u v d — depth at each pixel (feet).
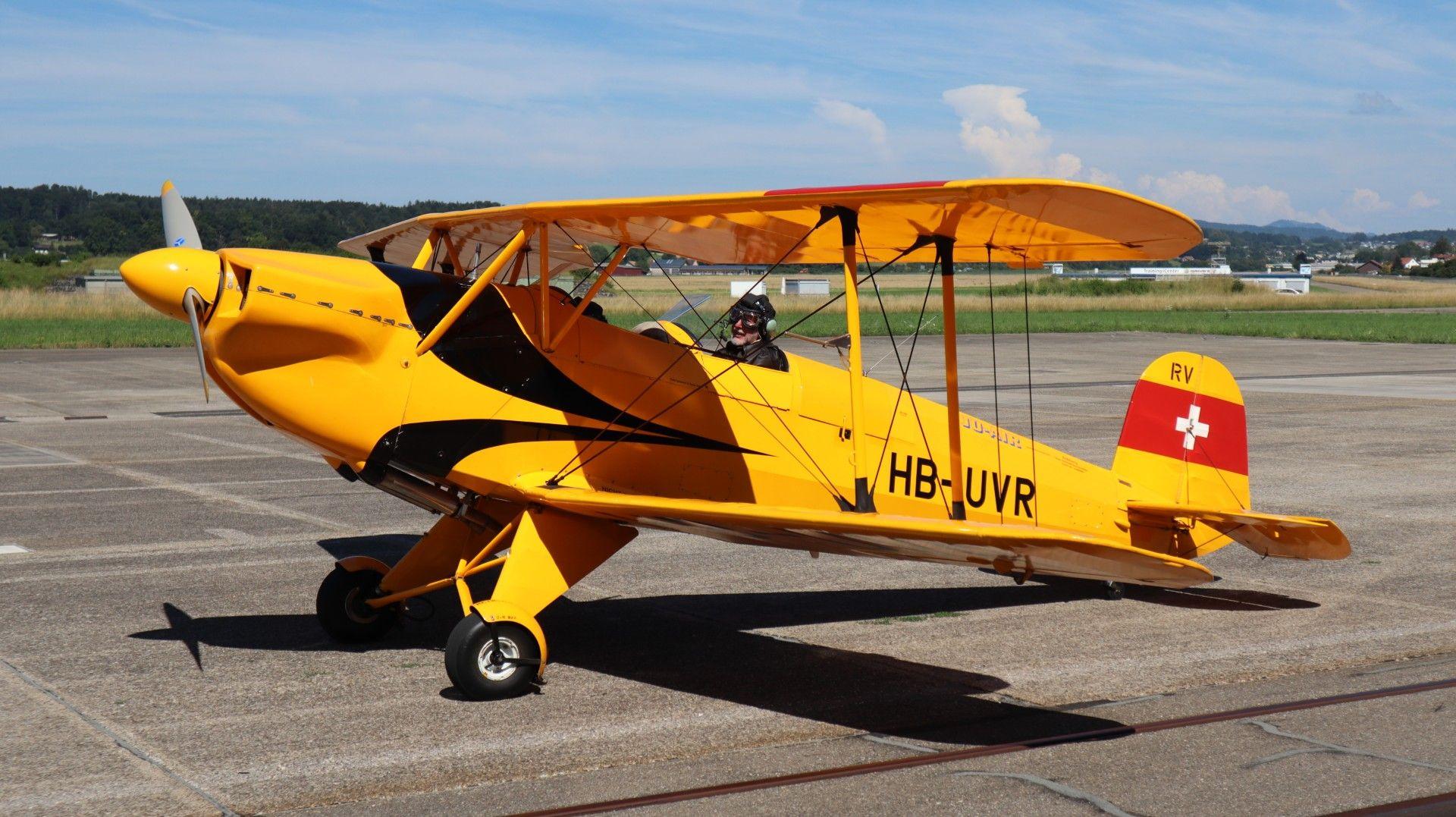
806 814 11.91
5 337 99.14
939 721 15.01
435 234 19.54
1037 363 86.63
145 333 105.60
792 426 19.56
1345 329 136.77
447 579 18.12
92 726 14.53
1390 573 23.95
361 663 17.58
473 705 15.61
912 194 14.32
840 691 16.33
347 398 16.46
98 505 30.78
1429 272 595.06
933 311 166.30
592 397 17.92
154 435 45.68
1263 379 74.90
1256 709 15.34
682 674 17.17
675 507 15.31
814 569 24.63
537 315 17.71
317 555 25.13
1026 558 14.99
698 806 12.14
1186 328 136.67
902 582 23.48
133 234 397.19
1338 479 36.17
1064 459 22.09
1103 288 263.70
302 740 14.12
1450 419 52.39
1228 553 26.30
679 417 18.58
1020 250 18.22
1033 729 14.67
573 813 11.90
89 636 18.78
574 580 17.25
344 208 359.46
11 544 25.84
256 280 15.78
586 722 14.92
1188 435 23.02
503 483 17.28
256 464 38.45
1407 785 12.69
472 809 12.03
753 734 14.51
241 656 17.81
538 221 16.99
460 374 17.02
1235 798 12.34
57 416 51.26
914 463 20.61
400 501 31.86
